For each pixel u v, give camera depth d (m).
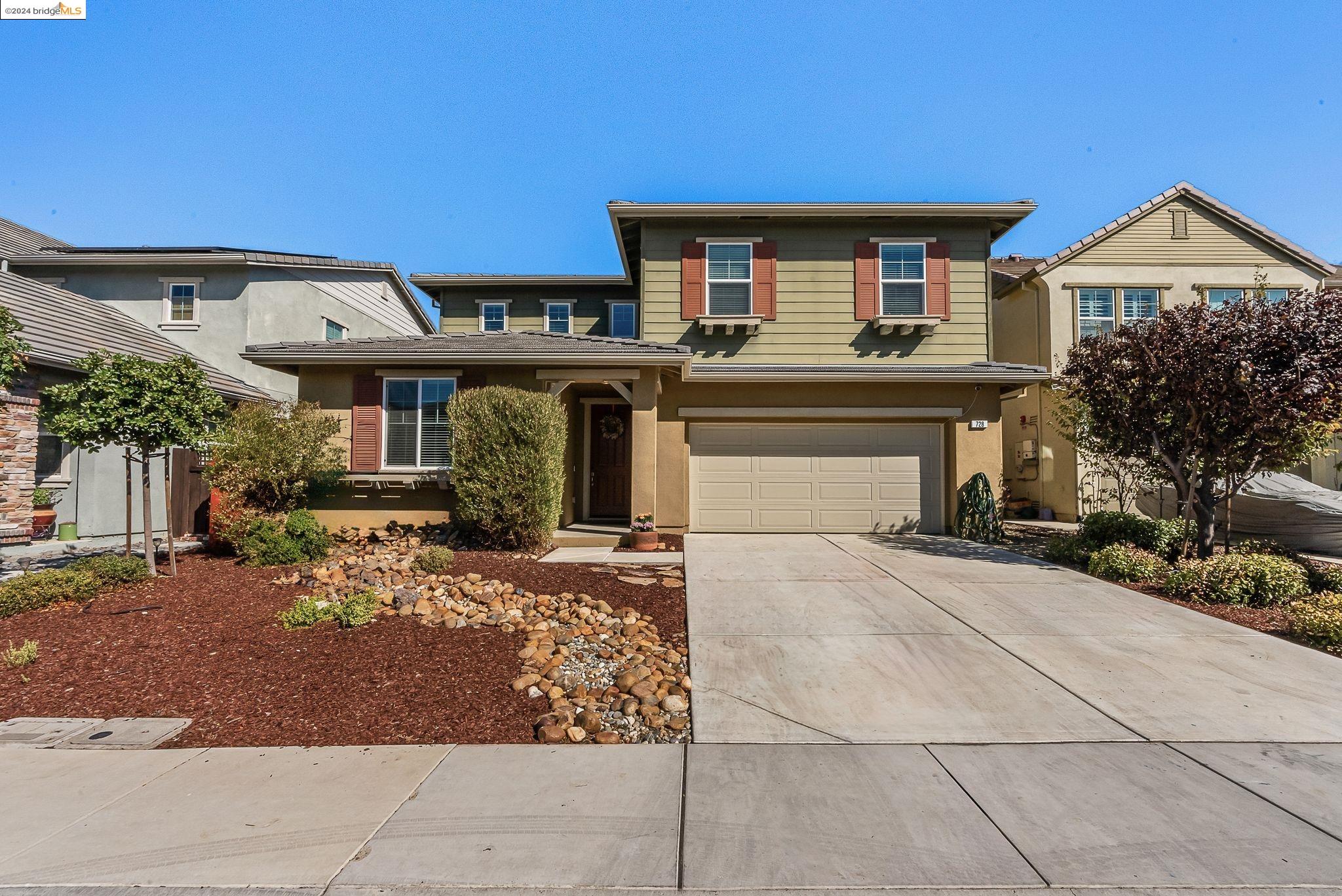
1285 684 4.60
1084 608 6.46
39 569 7.68
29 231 18.30
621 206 12.77
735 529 12.00
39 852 2.77
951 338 12.92
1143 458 8.71
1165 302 15.19
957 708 4.25
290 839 2.86
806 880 2.59
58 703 4.30
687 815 3.05
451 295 17.23
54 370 10.05
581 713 4.14
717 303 13.11
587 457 13.02
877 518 12.05
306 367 10.84
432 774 3.46
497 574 7.22
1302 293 7.73
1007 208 12.70
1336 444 14.57
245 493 8.49
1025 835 2.88
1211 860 2.70
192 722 4.07
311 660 4.93
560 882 2.59
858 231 13.14
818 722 4.07
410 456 10.73
